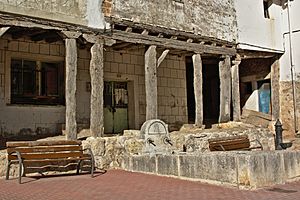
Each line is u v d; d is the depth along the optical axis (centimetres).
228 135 1289
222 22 1498
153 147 970
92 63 1108
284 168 760
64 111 1319
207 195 625
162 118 1580
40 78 1316
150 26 1248
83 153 949
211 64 1975
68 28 1061
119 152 1041
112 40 1156
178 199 591
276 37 1725
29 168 901
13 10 962
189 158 802
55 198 602
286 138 1603
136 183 764
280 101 1772
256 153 719
